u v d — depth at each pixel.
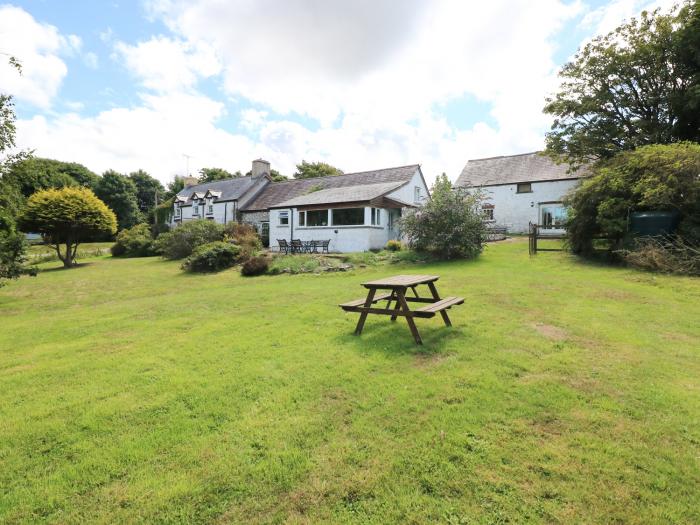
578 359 4.32
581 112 20.38
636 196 12.26
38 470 2.54
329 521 2.04
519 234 27.20
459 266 13.84
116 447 2.77
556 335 5.29
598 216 12.95
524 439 2.74
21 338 6.50
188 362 4.58
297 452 2.64
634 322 5.99
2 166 12.39
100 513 2.14
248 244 21.94
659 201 11.34
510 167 30.62
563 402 3.28
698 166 10.91
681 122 17.77
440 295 8.29
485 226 16.23
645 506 2.10
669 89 18.14
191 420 3.14
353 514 2.09
